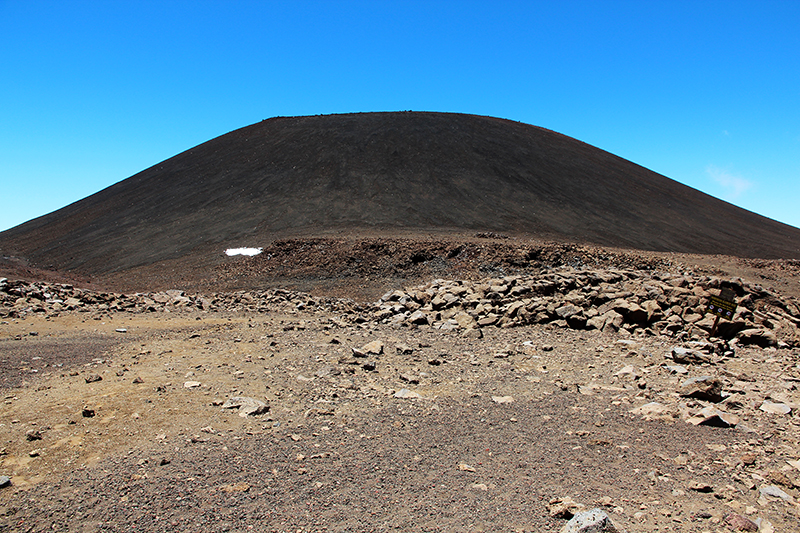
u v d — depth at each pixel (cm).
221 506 414
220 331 1190
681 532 380
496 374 855
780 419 646
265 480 460
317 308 1702
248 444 540
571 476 480
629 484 465
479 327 1288
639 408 679
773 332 1184
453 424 616
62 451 513
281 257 3069
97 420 595
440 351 1020
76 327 1244
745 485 464
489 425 616
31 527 381
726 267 3009
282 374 815
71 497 425
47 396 677
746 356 1038
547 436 582
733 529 383
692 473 489
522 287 1508
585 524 359
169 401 668
